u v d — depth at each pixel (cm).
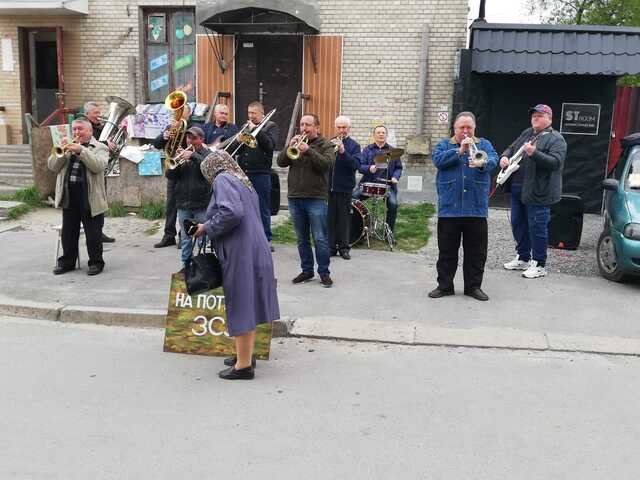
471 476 377
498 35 1170
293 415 456
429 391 500
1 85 1454
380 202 1112
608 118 1209
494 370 546
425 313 670
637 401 486
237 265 500
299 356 577
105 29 1391
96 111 1002
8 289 734
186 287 525
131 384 510
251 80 1352
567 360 571
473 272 716
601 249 817
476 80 1223
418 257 900
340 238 878
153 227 1063
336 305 691
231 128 904
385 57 1305
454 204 698
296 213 754
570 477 377
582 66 1140
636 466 390
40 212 1159
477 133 1238
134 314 659
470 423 445
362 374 535
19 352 577
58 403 471
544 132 765
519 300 714
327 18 1308
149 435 424
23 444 410
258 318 517
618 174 877
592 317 664
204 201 771
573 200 938
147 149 1148
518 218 826
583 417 457
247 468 383
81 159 753
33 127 1190
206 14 1205
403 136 1322
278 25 1254
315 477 374
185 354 581
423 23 1284
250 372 522
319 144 741
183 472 379
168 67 1398
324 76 1327
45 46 1472
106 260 863
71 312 670
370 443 416
